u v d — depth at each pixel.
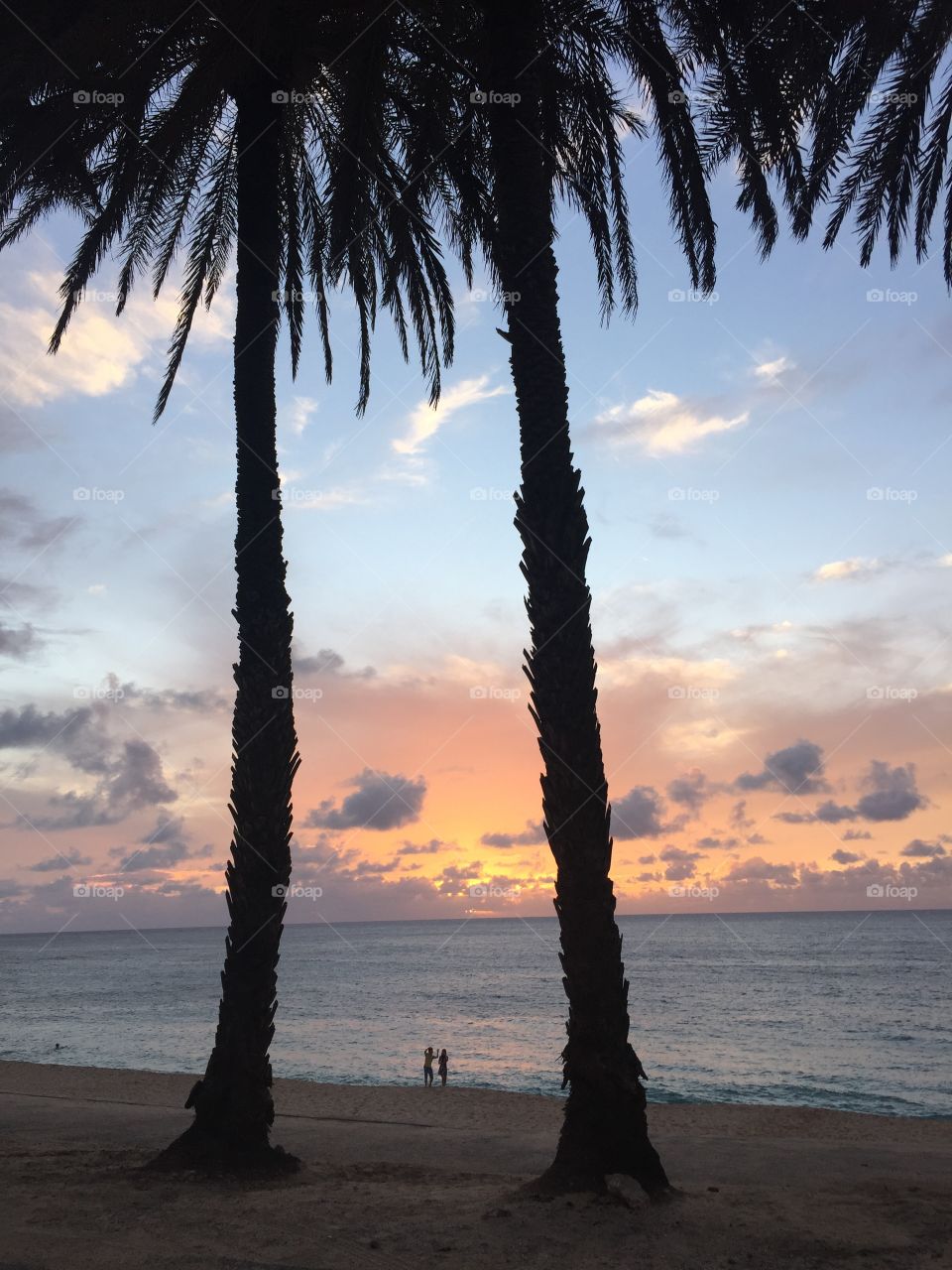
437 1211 8.24
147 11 10.31
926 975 92.25
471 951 175.00
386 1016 62.97
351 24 11.34
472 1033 52.94
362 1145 14.98
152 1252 7.17
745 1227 7.68
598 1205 8.02
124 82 11.13
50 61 9.95
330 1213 8.23
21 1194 8.94
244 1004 10.38
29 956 197.12
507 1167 13.09
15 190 11.72
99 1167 10.36
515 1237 7.42
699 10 10.45
